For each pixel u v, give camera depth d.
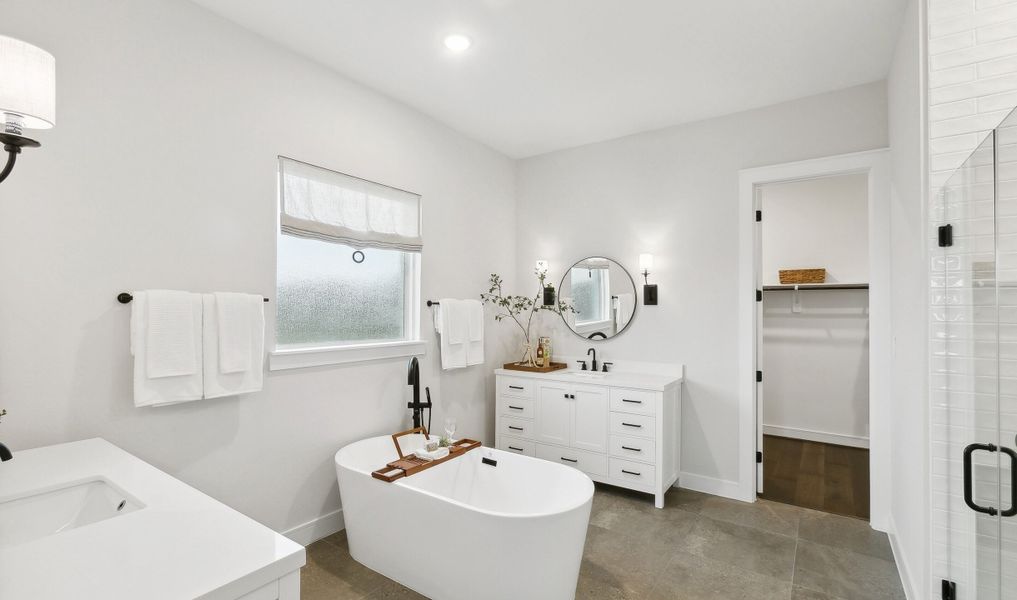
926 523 1.81
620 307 3.86
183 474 2.15
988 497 1.35
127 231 1.99
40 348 1.76
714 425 3.45
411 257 3.39
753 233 3.34
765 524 2.95
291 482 2.59
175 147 2.14
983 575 1.41
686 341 3.57
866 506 3.23
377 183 3.07
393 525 2.33
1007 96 1.67
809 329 4.89
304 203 2.66
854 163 2.97
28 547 0.97
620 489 3.54
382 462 2.93
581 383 3.51
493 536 1.99
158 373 1.96
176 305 2.03
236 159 2.36
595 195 4.00
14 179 1.71
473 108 3.34
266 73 2.48
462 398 3.74
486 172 4.06
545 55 2.64
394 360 3.17
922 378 1.86
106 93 1.93
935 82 1.78
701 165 3.53
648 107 3.32
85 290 1.87
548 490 2.48
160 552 0.96
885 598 2.21
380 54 2.64
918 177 1.95
